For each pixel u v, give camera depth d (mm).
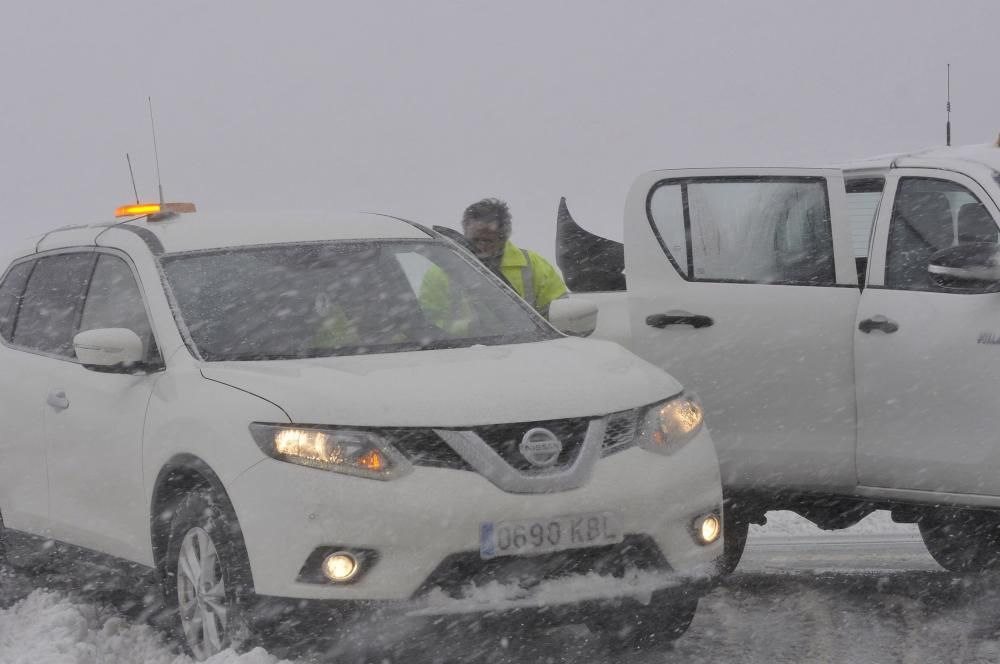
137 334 14188
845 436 14969
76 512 14695
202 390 12820
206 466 12336
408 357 13180
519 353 13375
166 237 15008
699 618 14664
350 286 14438
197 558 12742
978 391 14062
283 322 13836
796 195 15516
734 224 15742
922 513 14984
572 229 18188
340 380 12305
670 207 16062
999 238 14383
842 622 14281
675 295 15820
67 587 16469
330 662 12039
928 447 14414
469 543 11500
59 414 14883
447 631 11477
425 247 15445
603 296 16578
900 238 14969
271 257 14719
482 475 11625
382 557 11461
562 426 11992
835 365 14984
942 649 13102
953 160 15031
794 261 15422
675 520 12227
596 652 13375
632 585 11977
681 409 12805
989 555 15898
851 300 15039
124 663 13445
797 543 18828
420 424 11703
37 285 16500
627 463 12125
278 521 11648
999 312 13977
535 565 11727
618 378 12734
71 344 15312
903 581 16000
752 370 15344
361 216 16094
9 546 16203
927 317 14438
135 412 13547
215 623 12477
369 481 11531
